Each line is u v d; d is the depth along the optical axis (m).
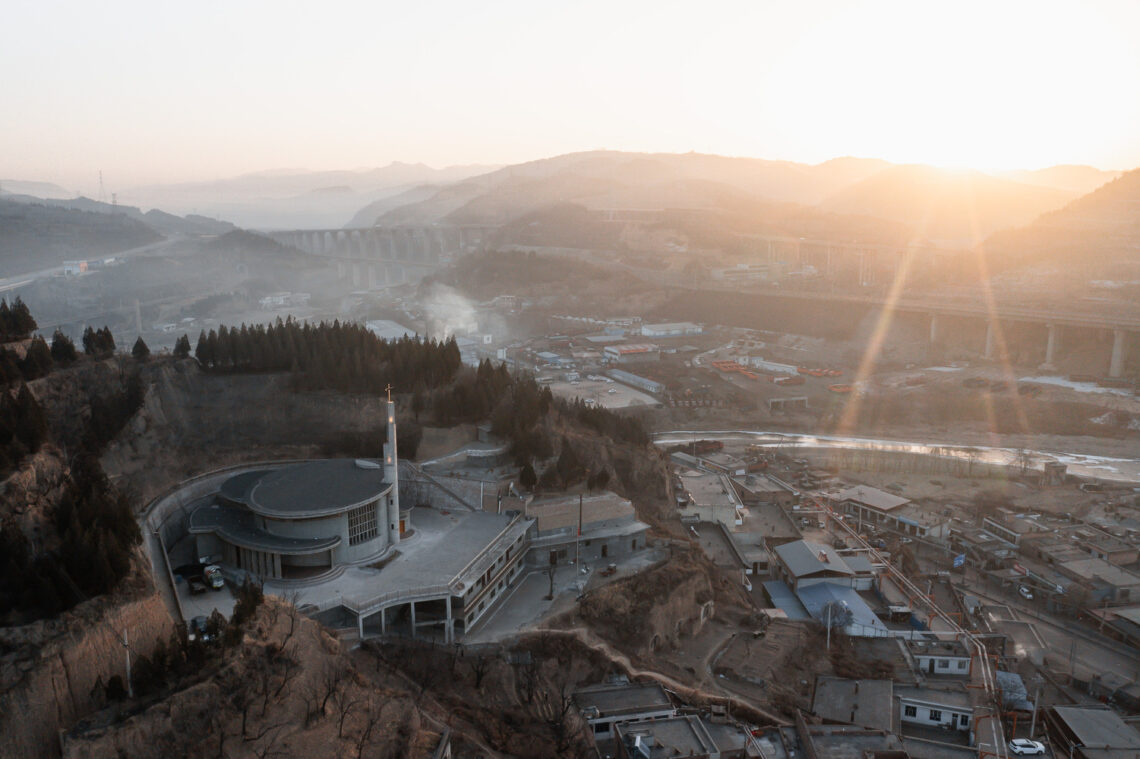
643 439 195.00
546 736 102.19
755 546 178.88
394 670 108.44
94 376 147.88
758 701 121.19
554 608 129.88
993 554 190.00
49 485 98.75
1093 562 182.25
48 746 76.31
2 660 75.75
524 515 147.88
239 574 124.19
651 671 124.38
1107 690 136.00
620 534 150.50
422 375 176.38
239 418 162.88
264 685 83.06
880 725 115.12
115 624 84.75
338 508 125.19
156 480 143.12
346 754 82.25
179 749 76.12
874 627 143.25
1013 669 141.12
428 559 129.38
